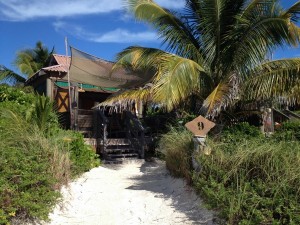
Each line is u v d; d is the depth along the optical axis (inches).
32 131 334.0
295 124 427.8
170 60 413.7
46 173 278.5
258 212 223.6
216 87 418.9
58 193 267.7
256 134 368.8
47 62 901.8
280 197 231.9
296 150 267.7
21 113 384.2
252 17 444.5
